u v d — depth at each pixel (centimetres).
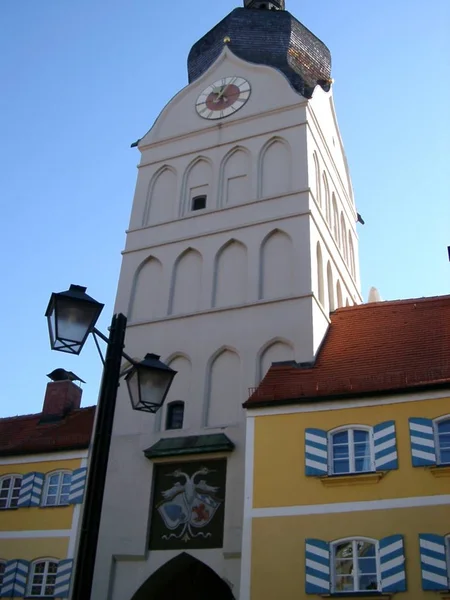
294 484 2117
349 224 3953
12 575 2667
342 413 2181
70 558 2609
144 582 2442
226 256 3128
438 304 2795
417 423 2066
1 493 2903
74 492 2745
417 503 1961
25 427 3394
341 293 3397
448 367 2264
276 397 2295
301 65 3881
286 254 2995
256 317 2838
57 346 1144
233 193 3334
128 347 3016
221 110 3628
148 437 2722
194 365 2839
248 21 4041
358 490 2044
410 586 1861
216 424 2680
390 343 2577
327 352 2681
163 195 3525
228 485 2477
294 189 3161
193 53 4200
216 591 2725
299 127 3353
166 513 2530
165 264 3216
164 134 3728
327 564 1966
